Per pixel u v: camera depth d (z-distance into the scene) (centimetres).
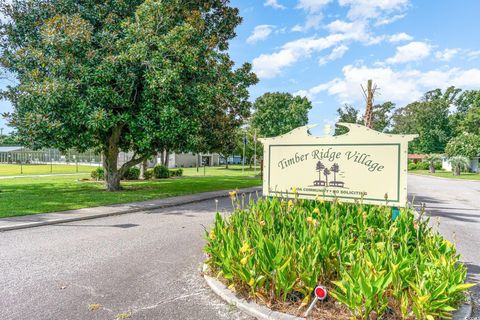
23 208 1046
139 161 1683
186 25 1371
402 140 533
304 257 356
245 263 368
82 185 1883
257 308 357
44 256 581
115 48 1342
